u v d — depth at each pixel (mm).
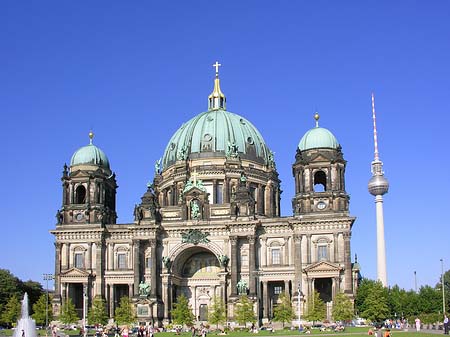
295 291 165125
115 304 175250
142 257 174000
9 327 183250
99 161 184500
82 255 176625
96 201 179625
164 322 170000
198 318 180375
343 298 153500
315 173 172625
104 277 175125
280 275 168125
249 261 168000
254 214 171000
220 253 172250
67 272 174125
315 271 163250
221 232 173125
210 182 188500
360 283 179000
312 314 154875
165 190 195875
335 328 143500
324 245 165500
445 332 113625
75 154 184875
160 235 175875
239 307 158000
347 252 163500
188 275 183750
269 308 171125
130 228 173875
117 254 177000
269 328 158500
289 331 144750
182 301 162750
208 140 193625
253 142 198000
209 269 182750
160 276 173125
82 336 135125
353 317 156750
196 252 181625
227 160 188250
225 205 175875
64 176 181250
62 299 173750
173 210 179250
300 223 167125
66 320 164625
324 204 167625
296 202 169875
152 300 168250
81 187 183125
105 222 179750
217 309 158875
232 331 153375
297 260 166000
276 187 199125
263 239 171375
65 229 177375
